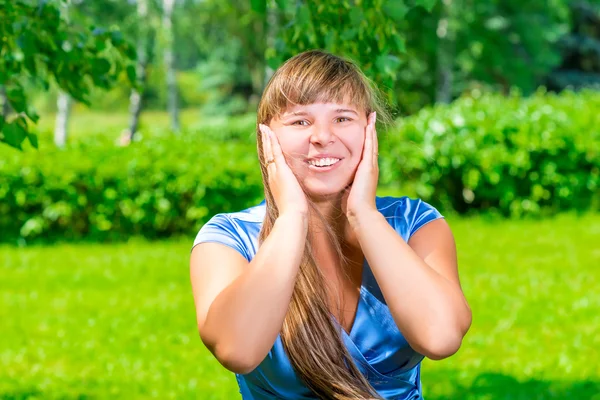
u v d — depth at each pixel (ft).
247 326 5.74
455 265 6.59
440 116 39.34
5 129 10.82
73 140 42.42
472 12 82.64
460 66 92.94
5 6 10.79
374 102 6.70
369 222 6.16
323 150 6.30
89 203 35.55
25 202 35.04
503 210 39.19
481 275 26.68
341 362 6.24
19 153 35.42
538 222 37.29
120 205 35.53
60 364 19.30
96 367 18.93
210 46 82.74
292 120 6.34
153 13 65.62
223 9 78.84
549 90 103.60
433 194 39.81
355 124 6.41
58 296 25.77
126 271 29.01
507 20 85.66
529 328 20.84
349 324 6.48
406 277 5.97
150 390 17.17
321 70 6.33
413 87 92.17
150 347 20.17
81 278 27.94
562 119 38.88
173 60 75.31
